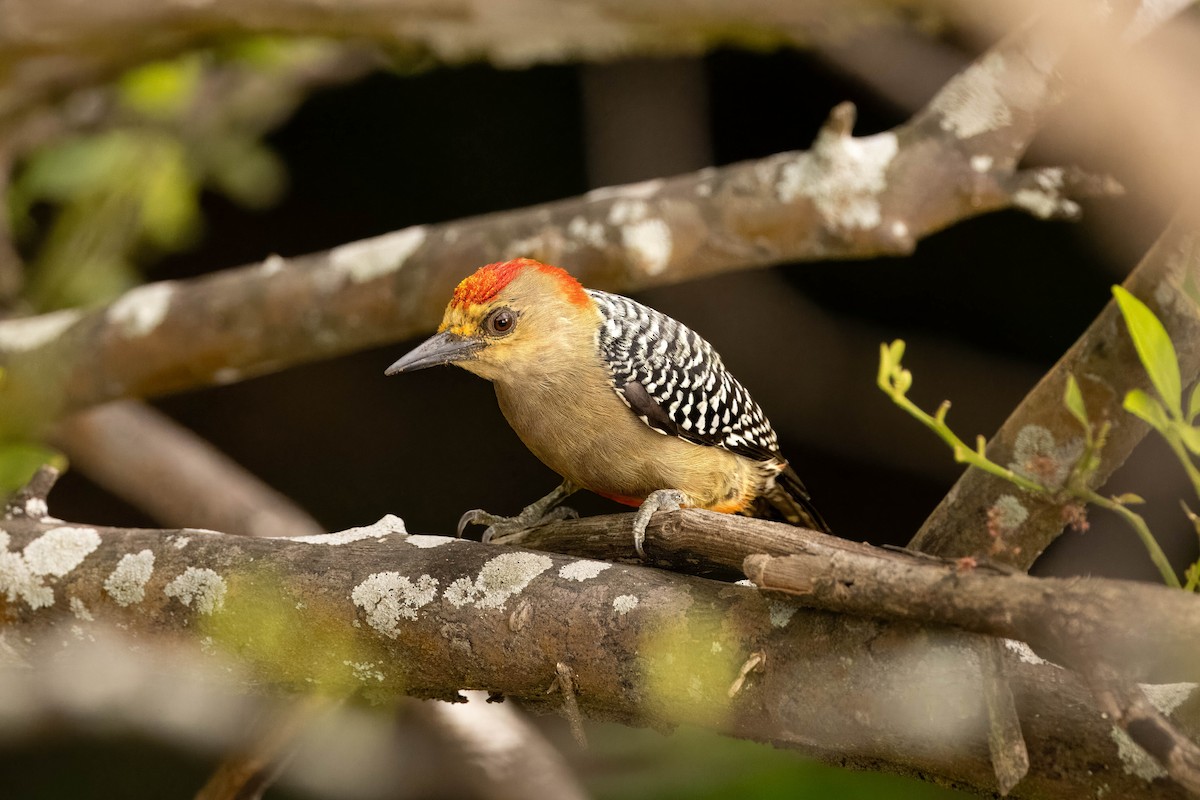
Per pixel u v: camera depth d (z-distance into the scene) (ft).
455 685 23.21
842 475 70.95
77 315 41.16
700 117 61.72
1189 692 19.04
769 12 25.36
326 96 69.56
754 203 33.99
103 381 40.16
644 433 30.07
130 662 25.79
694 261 35.63
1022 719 18.79
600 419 29.81
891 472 70.59
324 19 29.91
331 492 71.56
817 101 67.05
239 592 23.99
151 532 25.54
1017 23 23.07
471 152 70.79
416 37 30.71
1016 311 66.28
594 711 22.48
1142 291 22.35
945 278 66.90
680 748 34.12
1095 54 21.39
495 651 22.38
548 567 22.58
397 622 23.02
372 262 37.93
